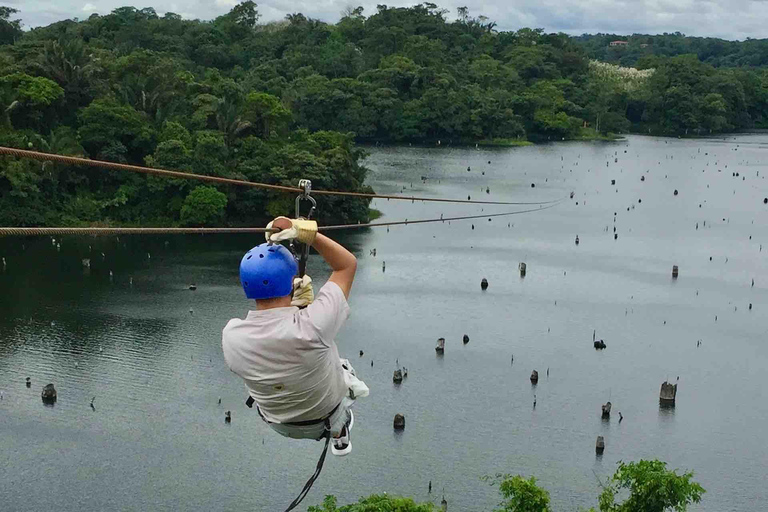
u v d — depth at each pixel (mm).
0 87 138625
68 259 120062
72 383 77062
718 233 154625
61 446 65625
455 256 132500
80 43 153375
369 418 71938
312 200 8727
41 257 120250
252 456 65375
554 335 95375
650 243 145000
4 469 62094
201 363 82812
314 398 7871
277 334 7590
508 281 118000
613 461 66625
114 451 65188
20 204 131250
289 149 148125
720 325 101312
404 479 62656
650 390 80688
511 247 140000
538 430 71250
